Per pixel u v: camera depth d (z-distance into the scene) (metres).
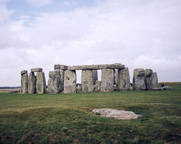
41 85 32.78
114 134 11.69
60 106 17.42
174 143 10.61
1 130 12.78
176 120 13.16
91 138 11.44
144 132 11.70
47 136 11.91
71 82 32.16
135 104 17.39
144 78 32.56
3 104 20.44
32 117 14.58
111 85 30.48
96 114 15.24
